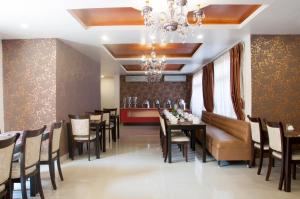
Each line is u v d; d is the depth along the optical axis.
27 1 3.26
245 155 4.71
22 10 3.58
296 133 3.89
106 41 5.56
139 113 12.58
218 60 7.77
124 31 4.78
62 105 5.49
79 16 4.38
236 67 5.79
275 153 3.84
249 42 5.18
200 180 4.02
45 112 5.15
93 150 6.53
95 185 3.83
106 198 3.32
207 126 7.23
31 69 5.20
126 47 7.21
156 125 12.38
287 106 5.17
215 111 8.22
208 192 3.50
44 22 4.15
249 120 4.79
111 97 13.61
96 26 4.73
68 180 4.08
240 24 4.69
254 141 4.56
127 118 12.55
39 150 3.29
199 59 8.37
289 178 3.51
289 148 3.52
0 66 5.21
